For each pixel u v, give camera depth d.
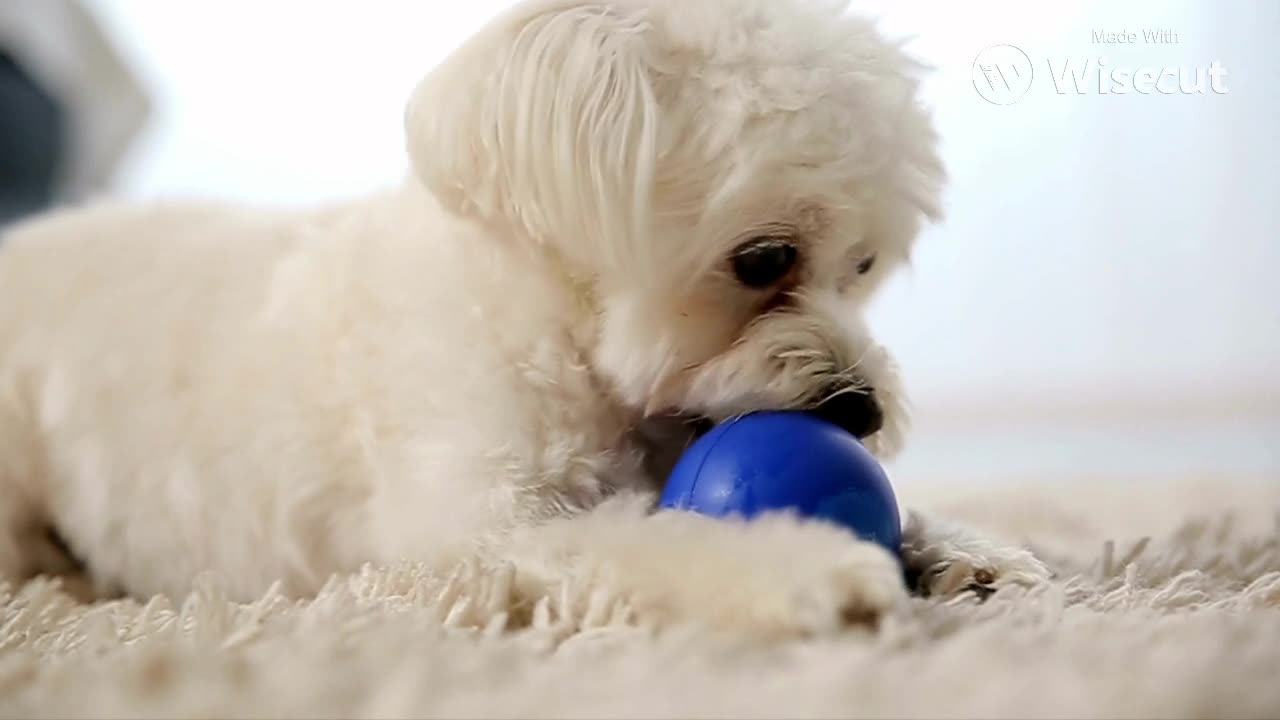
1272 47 2.32
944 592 1.08
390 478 1.21
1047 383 2.91
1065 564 1.25
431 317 1.22
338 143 2.81
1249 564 1.22
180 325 1.39
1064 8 2.28
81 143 2.63
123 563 1.40
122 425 1.38
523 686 0.75
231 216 1.53
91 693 0.77
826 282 1.21
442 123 1.18
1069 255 2.81
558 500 1.15
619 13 1.20
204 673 0.79
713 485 1.02
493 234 1.21
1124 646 0.79
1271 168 2.55
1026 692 0.70
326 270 1.34
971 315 2.90
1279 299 2.61
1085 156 2.70
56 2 2.57
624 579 0.93
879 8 2.11
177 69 2.83
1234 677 0.71
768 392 1.13
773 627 0.83
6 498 1.42
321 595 1.01
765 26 1.19
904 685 0.72
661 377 1.18
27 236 1.57
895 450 1.25
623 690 0.73
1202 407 2.79
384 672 0.78
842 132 1.15
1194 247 2.70
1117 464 2.61
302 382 1.29
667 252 1.16
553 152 1.15
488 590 0.96
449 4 2.71
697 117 1.16
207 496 1.32
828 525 0.94
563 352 1.20
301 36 2.80
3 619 1.05
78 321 1.44
